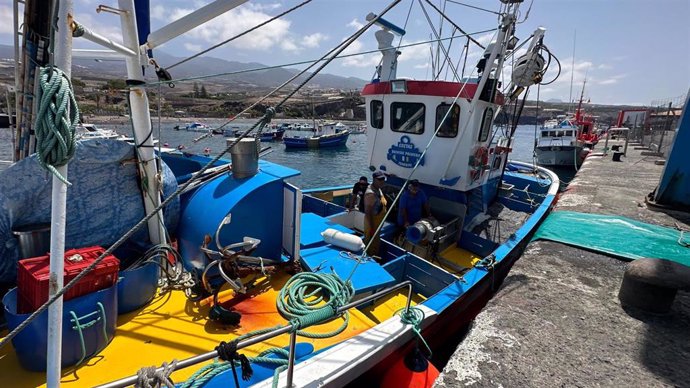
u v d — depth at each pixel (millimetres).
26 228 2594
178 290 3268
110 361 2373
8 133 29766
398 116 5602
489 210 6785
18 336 2127
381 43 6305
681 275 2477
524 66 5574
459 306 3525
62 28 1488
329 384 2113
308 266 3746
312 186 21344
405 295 3881
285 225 3795
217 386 2148
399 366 2674
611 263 3404
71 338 2252
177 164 5191
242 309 3115
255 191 3461
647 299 2590
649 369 2043
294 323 1917
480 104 4934
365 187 6230
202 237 3322
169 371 1634
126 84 2852
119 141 2957
